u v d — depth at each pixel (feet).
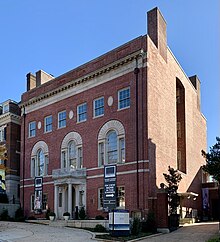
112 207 111.14
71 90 137.18
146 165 105.60
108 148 118.83
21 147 158.71
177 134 148.66
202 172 167.02
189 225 111.04
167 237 83.20
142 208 102.99
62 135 137.59
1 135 179.32
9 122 175.63
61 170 127.54
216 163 87.30
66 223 110.83
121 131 114.83
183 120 148.97
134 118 111.34
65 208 127.13
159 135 115.55
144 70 111.75
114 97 119.14
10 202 164.76
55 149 139.85
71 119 134.82
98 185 118.42
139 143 108.27
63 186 129.39
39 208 140.26
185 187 139.95
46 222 122.93
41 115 150.61
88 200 120.57
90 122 126.41
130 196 107.24
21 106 161.38
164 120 121.49
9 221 136.15
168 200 104.22
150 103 110.83
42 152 146.92
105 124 120.47
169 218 98.17
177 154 145.18
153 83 114.52
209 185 159.74
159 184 110.93
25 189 151.33
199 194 158.10
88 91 129.59
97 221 100.83
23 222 131.54
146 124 108.06
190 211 140.56
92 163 122.42
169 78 131.03
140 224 90.22
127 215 83.82
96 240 76.74
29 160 152.66
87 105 128.98
